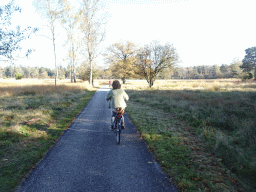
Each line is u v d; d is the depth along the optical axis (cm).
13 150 396
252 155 355
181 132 535
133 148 421
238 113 659
